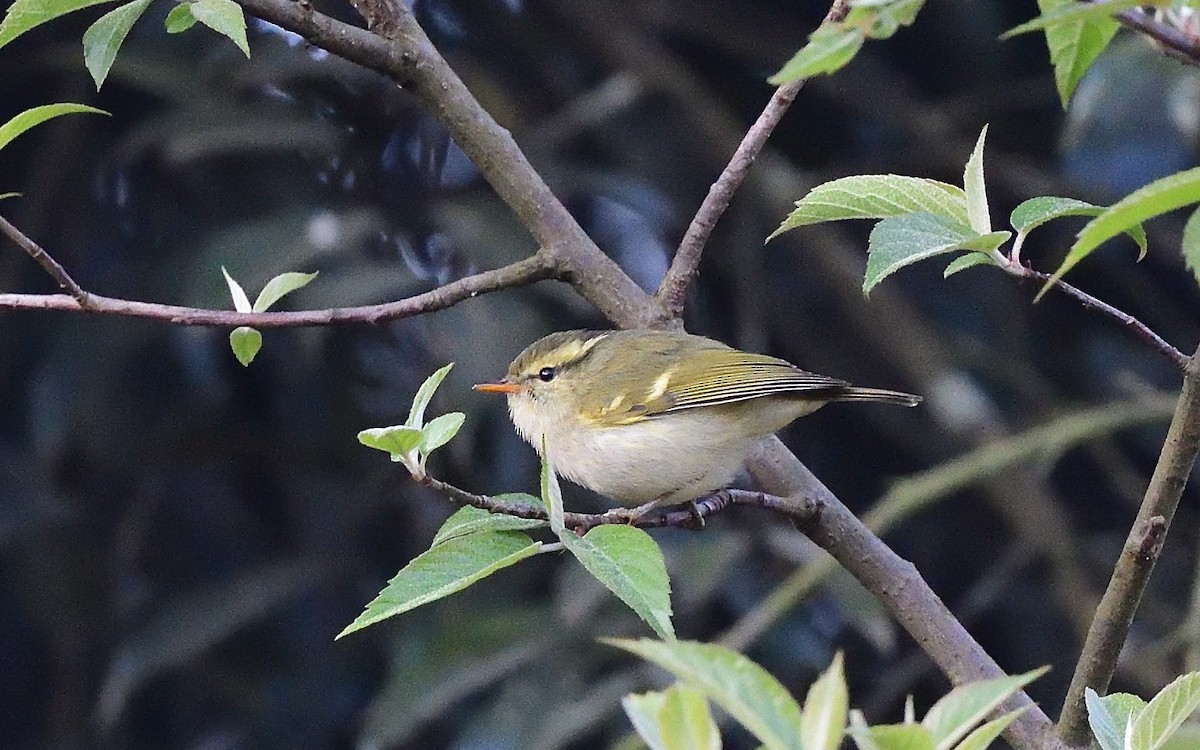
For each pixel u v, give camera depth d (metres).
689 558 10.84
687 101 12.42
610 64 12.50
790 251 13.36
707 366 7.91
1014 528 12.23
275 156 11.61
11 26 5.48
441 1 12.50
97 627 11.61
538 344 8.58
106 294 11.15
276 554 12.16
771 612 10.31
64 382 11.05
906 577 5.96
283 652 11.74
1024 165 12.96
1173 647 10.52
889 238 4.87
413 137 11.86
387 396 11.46
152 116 11.32
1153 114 11.48
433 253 11.37
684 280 6.61
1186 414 4.53
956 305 13.19
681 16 13.05
